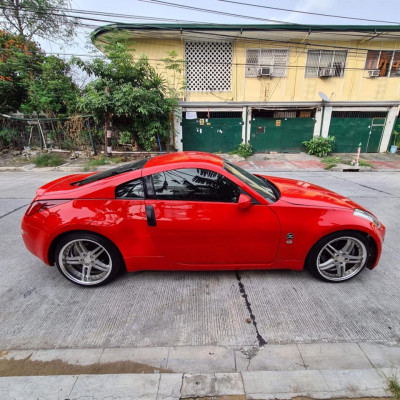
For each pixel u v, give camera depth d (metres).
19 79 12.53
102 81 10.52
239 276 2.85
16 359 1.87
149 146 11.91
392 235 3.97
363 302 2.45
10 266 3.10
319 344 1.99
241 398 1.55
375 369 1.74
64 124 12.13
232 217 2.47
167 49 12.68
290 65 13.14
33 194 6.33
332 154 14.03
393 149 14.15
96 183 2.53
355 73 13.38
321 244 2.58
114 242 2.51
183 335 2.08
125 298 2.52
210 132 13.65
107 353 1.92
